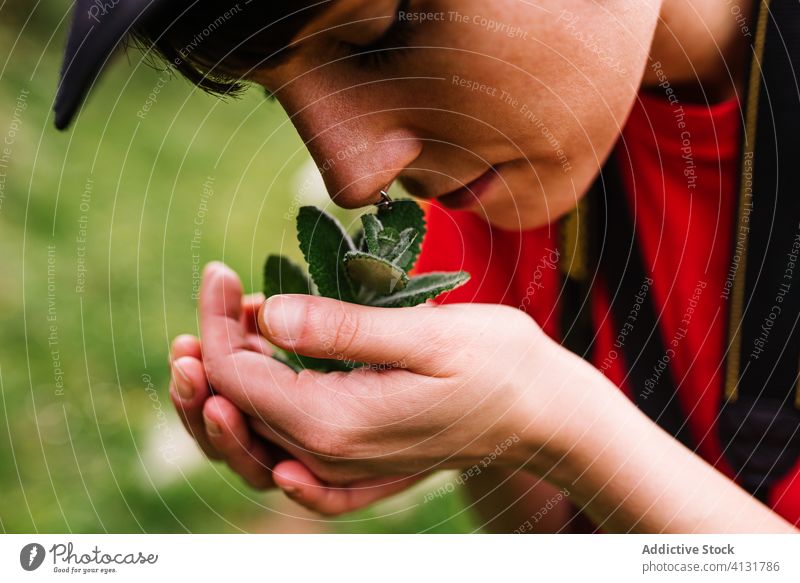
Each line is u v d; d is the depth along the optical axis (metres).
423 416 0.79
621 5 0.79
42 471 1.05
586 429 0.81
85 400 1.17
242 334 0.83
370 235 0.78
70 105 0.75
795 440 0.85
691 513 0.81
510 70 0.78
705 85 0.87
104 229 1.52
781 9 0.84
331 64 0.77
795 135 0.84
